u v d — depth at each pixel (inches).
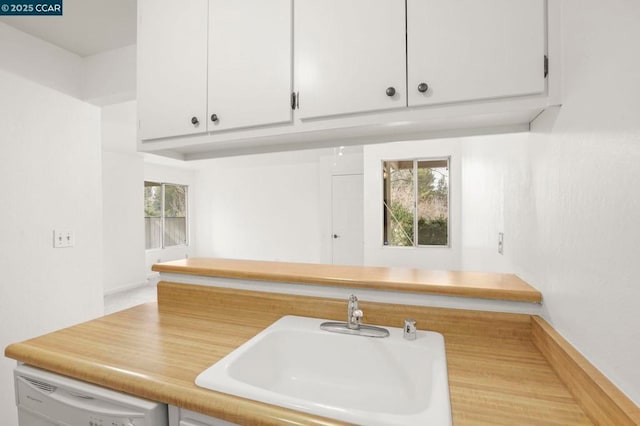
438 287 41.2
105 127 143.6
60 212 74.9
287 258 254.7
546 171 34.3
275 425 24.1
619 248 21.6
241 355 34.5
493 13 32.0
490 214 62.7
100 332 41.9
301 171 249.6
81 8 60.6
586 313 26.3
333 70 38.2
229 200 273.0
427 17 34.1
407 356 36.4
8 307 65.6
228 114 44.1
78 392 32.3
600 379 23.4
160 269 57.0
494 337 39.1
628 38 20.4
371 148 153.1
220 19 44.4
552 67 30.5
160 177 250.5
